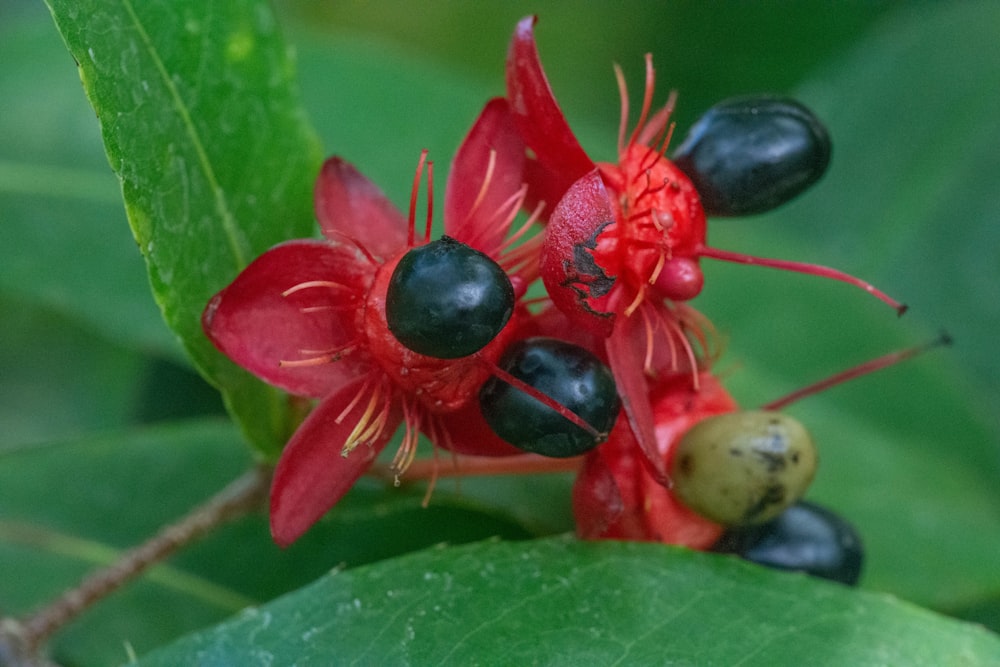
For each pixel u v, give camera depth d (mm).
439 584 242
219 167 250
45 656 261
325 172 250
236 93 251
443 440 246
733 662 240
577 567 244
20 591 271
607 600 242
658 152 247
